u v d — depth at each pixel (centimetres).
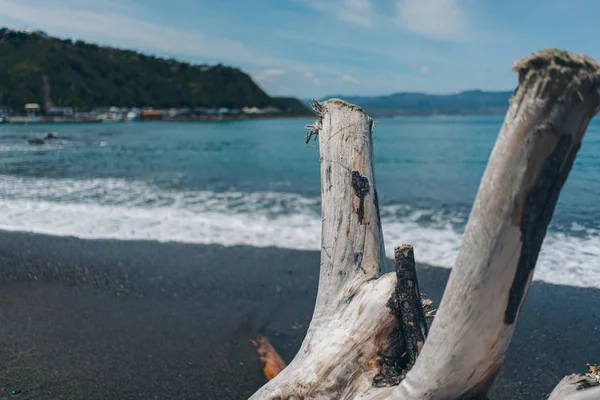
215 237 859
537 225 134
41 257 740
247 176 1831
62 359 438
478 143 3847
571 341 460
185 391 392
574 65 118
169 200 1223
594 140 3128
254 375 418
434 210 1094
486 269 139
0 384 391
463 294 145
